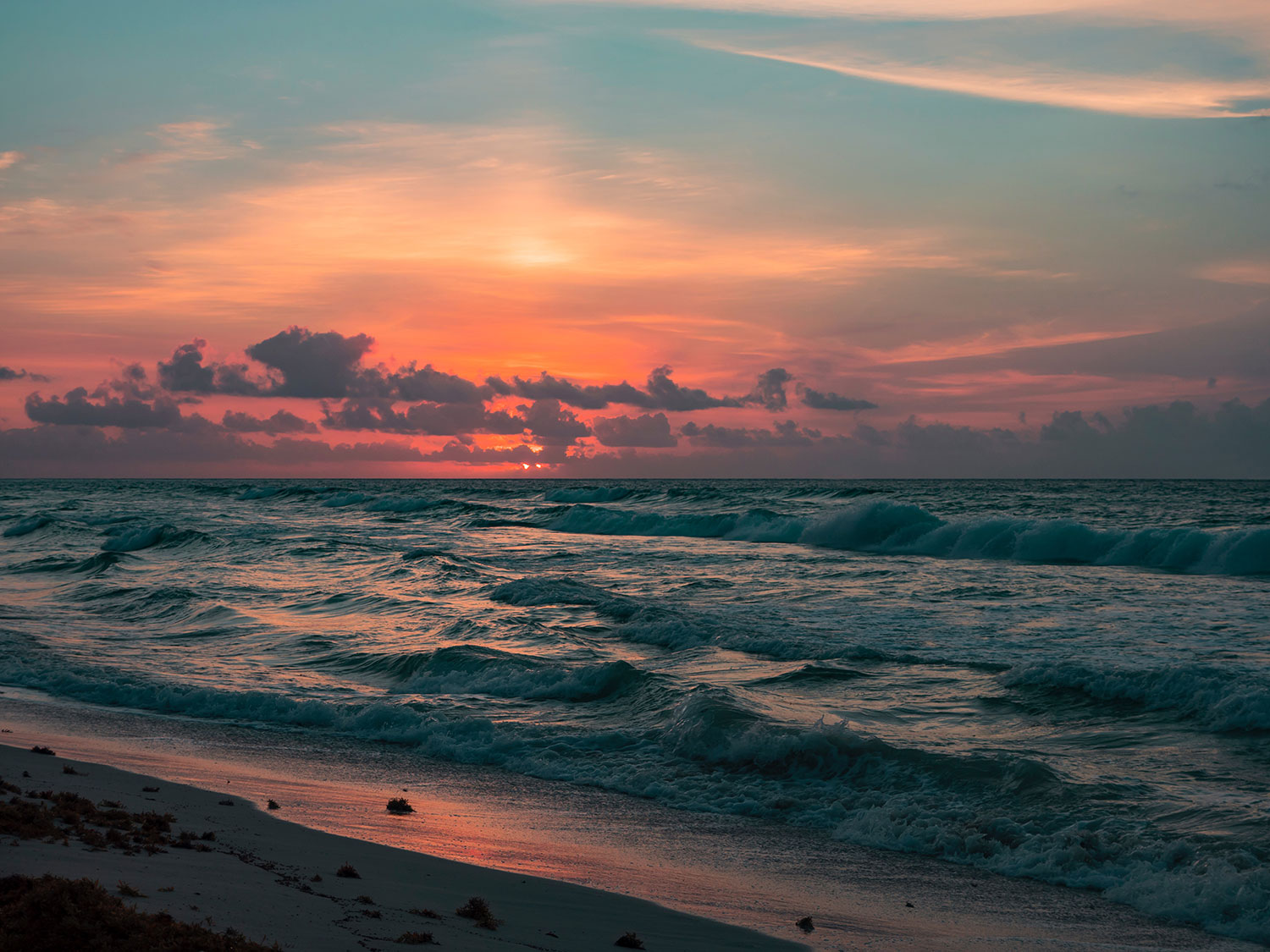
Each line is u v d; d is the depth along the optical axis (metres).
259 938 5.46
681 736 13.27
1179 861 8.97
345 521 61.59
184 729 14.17
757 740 12.60
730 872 8.98
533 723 14.55
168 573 33.16
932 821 10.29
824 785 11.57
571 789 11.88
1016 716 14.24
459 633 21.39
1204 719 13.51
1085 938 7.54
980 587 28.44
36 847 6.70
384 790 11.44
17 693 16.25
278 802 10.24
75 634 21.78
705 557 38.28
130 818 8.14
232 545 40.34
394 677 17.80
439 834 9.52
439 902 7.04
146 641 21.00
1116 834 9.61
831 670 16.86
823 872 9.09
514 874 8.23
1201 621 22.02
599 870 8.73
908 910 8.11
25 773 9.88
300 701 15.73
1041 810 10.34
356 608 25.05
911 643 19.53
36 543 47.47
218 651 20.09
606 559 37.59
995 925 7.78
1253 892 8.18
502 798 11.33
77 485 193.12
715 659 18.39
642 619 22.25
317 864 7.70
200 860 7.18
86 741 12.89
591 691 16.14
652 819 10.69
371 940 5.77
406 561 34.00
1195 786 11.01
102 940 4.79
